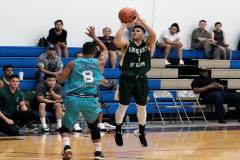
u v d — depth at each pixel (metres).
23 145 9.52
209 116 14.99
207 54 16.44
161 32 16.55
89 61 7.58
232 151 9.30
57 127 11.84
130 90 8.09
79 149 9.17
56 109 11.86
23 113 11.34
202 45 16.55
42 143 9.80
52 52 13.41
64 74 7.57
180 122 14.28
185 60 16.16
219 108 14.24
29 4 15.05
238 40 17.55
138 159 8.16
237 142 10.53
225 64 16.22
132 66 8.04
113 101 13.91
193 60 16.02
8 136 10.90
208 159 8.33
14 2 14.91
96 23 15.78
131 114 13.99
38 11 15.15
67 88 7.59
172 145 9.87
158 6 16.50
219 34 16.81
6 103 11.12
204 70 14.48
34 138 10.59
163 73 15.30
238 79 15.51
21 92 11.44
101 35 15.84
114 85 14.02
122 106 8.18
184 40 16.94
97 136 7.72
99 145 7.76
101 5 15.82
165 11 16.61
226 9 17.36
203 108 14.76
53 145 9.53
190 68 15.74
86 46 7.61
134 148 9.41
